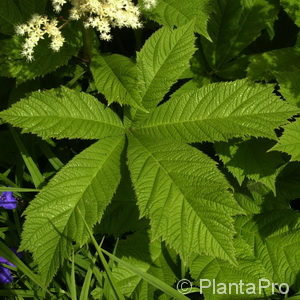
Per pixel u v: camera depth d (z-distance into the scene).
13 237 0.83
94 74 0.72
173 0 0.75
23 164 0.86
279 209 0.79
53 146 0.90
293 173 0.82
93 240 0.69
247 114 0.71
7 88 0.90
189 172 0.67
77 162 0.70
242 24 0.85
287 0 0.83
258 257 0.77
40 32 0.70
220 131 0.71
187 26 0.73
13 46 0.78
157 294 0.76
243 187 0.82
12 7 0.80
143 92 0.75
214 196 0.65
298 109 0.70
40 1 0.80
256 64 0.81
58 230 0.68
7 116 0.71
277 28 0.92
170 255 0.79
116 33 0.95
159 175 0.67
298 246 0.76
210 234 0.63
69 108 0.73
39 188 0.81
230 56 0.86
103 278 0.76
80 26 0.74
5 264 0.79
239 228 0.79
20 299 0.78
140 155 0.70
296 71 0.76
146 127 0.74
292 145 0.68
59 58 0.78
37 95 0.73
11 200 0.83
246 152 0.76
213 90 0.72
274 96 0.71
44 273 0.67
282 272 0.75
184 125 0.72
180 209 0.65
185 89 0.85
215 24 0.86
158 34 0.74
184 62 0.74
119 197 0.79
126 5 0.70
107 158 0.72
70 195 0.69
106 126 0.74
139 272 0.70
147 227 0.80
